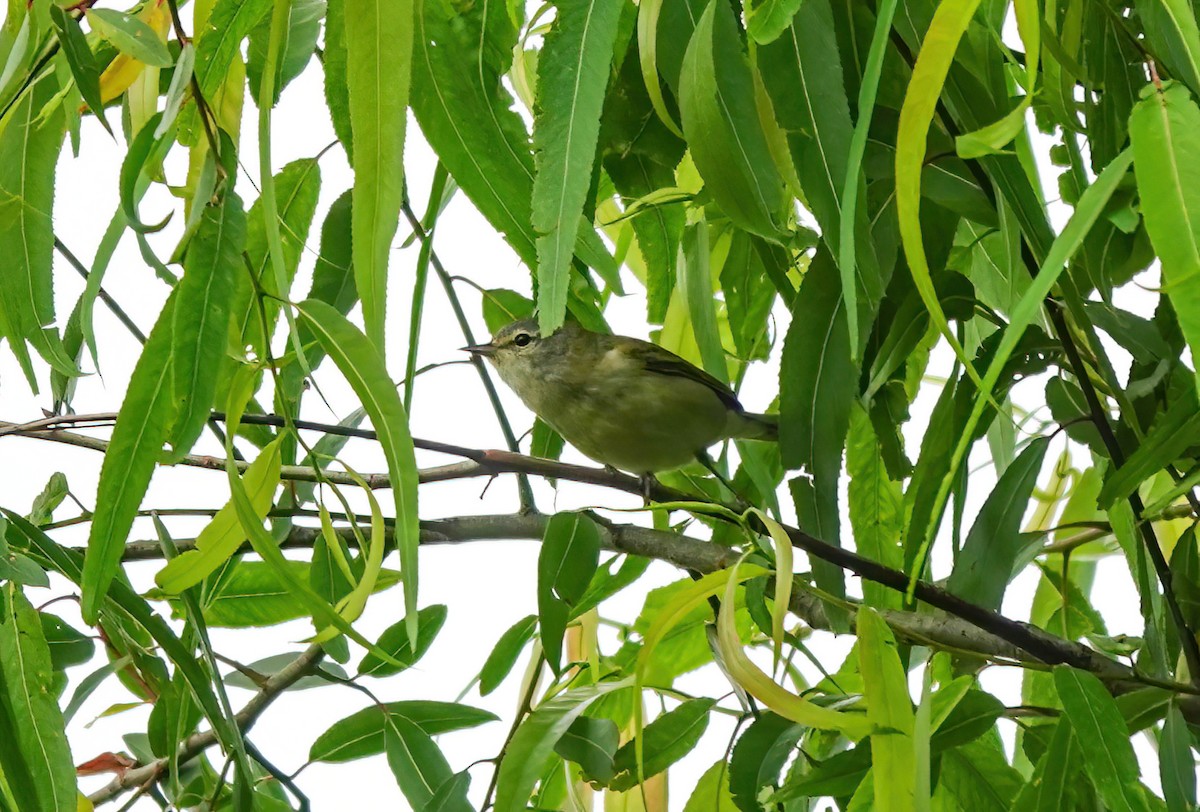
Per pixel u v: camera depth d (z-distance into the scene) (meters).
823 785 4.79
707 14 4.05
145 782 5.85
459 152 4.34
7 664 4.59
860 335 4.99
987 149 3.05
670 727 5.53
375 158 3.53
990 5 5.24
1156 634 5.25
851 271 3.17
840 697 5.13
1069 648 5.07
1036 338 5.12
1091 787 4.74
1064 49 4.45
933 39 3.01
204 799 6.00
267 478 4.34
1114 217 4.27
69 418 5.38
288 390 5.90
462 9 4.44
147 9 4.86
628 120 5.41
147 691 6.32
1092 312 4.91
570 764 6.16
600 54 3.57
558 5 3.62
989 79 4.96
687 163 6.46
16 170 5.03
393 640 6.15
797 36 4.14
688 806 5.32
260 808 5.73
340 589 5.93
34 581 4.66
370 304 3.58
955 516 5.32
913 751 3.82
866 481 6.36
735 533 6.60
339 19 4.55
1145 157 2.98
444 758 5.80
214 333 4.01
